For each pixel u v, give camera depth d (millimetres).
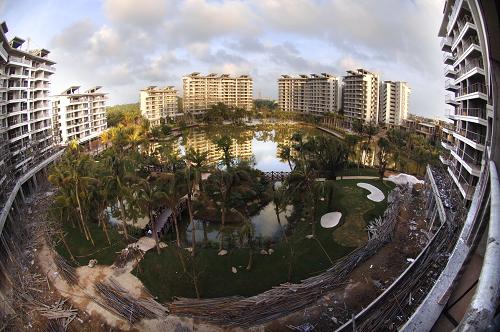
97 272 39594
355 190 59500
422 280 31531
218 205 57188
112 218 55875
